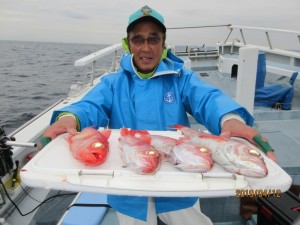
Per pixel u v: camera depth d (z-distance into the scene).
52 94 14.23
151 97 1.51
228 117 1.24
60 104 3.34
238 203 2.24
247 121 1.32
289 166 2.39
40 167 0.99
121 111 1.53
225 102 1.30
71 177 0.93
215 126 1.29
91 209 1.95
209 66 6.32
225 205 2.24
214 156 1.05
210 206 2.23
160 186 0.90
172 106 1.51
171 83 1.55
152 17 1.42
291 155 2.59
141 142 1.09
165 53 1.61
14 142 1.96
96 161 1.01
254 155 0.97
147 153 0.97
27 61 37.94
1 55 50.94
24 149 2.38
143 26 1.44
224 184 0.91
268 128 3.26
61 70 26.25
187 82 1.53
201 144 1.13
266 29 5.28
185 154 1.00
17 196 2.31
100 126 1.48
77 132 1.20
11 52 59.75
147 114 1.49
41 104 11.89
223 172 0.97
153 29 1.45
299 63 5.17
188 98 1.51
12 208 2.22
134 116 1.51
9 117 9.39
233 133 1.18
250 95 2.51
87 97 1.52
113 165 1.03
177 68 1.55
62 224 1.84
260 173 0.92
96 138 1.09
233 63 5.54
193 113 1.49
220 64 5.90
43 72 24.45
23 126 2.70
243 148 1.00
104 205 1.98
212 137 1.14
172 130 1.44
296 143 2.85
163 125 1.49
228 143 1.05
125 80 1.57
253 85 2.49
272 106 3.88
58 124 1.27
